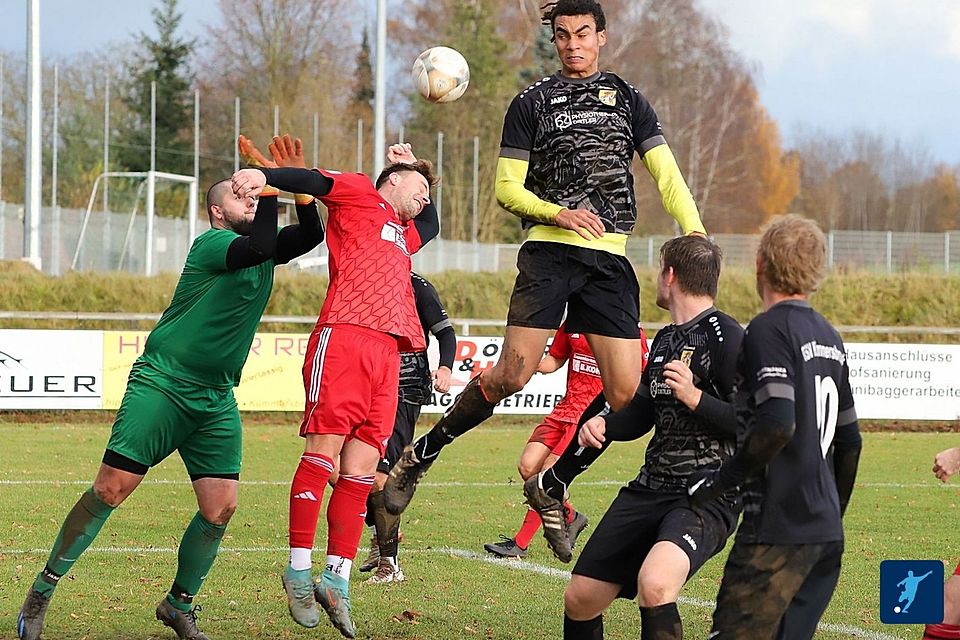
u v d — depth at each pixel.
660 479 9.30
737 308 45.06
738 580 7.92
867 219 146.38
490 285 44.06
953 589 9.80
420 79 12.47
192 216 58.69
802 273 7.99
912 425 36.34
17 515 18.25
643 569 8.65
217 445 10.80
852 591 13.84
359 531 10.42
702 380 9.20
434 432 12.22
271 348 32.44
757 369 7.84
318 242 10.95
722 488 7.93
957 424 36.41
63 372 31.33
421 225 11.84
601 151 11.58
